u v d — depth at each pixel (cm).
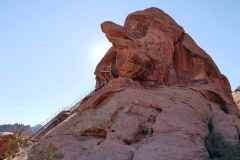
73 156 2405
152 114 2772
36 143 2530
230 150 2488
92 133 2709
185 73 3594
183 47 3716
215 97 3472
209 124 2984
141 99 2870
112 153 2369
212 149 2448
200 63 3653
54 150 2012
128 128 2611
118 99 2873
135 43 3341
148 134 2611
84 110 2927
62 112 3562
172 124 2662
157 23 3625
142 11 3688
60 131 2781
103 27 3475
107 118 2720
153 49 3400
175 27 3753
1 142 3081
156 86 3281
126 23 3684
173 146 2392
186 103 3062
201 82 3553
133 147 2450
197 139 2564
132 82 3173
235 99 4825
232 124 2955
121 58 3312
